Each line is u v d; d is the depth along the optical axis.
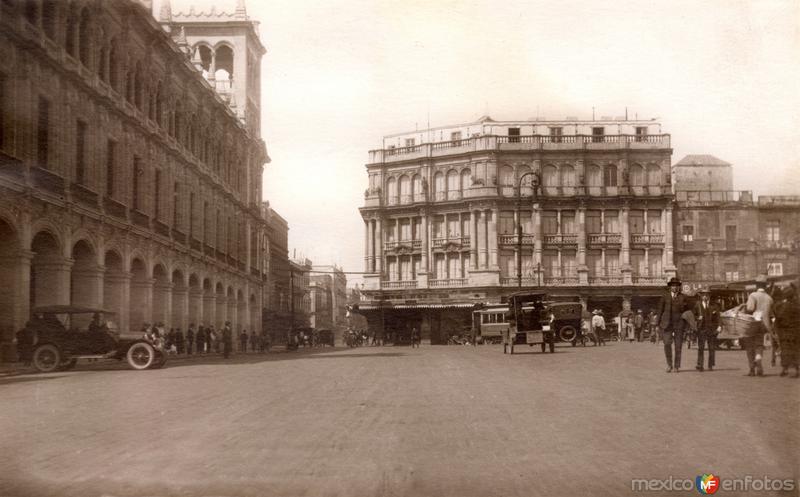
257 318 63.91
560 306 39.59
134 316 36.66
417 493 5.79
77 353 21.84
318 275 135.25
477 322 58.12
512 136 70.06
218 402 11.59
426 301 71.62
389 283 73.44
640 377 14.68
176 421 9.38
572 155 69.69
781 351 13.64
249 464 6.73
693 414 9.07
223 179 53.47
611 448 7.20
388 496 5.72
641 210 69.06
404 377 16.78
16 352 21.89
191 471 6.49
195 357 38.38
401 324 72.38
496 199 69.19
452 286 70.69
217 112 51.34
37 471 6.54
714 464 6.40
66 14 28.61
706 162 67.62
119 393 13.42
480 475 6.26
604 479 6.07
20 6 24.95
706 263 65.81
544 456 6.91
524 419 9.16
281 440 7.89
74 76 28.66
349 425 8.89
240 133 57.81
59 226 27.67
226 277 53.38
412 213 73.62
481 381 14.98
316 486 5.99
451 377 16.36
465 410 10.13
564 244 69.44
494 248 69.19
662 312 15.94
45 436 8.28
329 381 15.88
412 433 8.26
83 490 5.91
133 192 36.38
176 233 41.97
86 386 15.26
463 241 71.19
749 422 8.12
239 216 58.22
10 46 24.83
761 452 6.67
